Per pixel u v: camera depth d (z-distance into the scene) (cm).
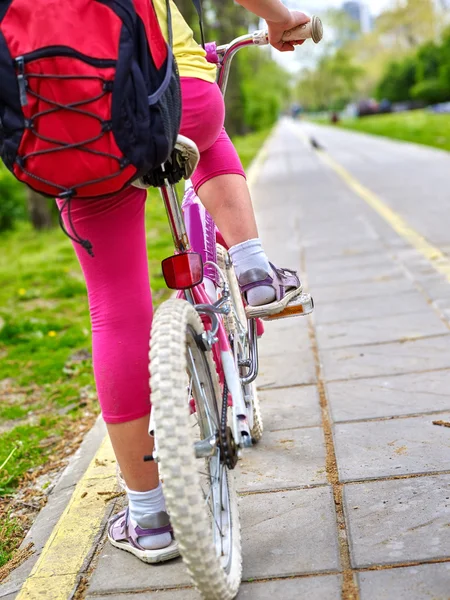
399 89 7175
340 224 804
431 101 6300
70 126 161
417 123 3669
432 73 6531
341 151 2209
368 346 396
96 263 200
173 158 192
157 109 171
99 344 205
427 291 489
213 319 207
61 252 973
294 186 1272
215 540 200
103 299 203
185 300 204
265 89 6284
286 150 2631
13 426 378
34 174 169
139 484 214
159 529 218
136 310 203
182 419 171
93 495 271
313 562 208
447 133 2511
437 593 186
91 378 433
